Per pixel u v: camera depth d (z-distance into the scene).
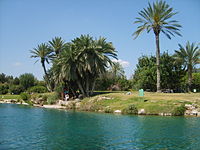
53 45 70.88
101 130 19.75
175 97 35.91
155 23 45.91
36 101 54.31
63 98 48.44
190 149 14.16
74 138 16.94
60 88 50.19
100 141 16.06
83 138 16.92
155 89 56.75
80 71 46.41
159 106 30.83
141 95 39.22
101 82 73.12
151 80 54.16
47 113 33.16
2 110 38.38
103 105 36.81
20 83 102.56
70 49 47.00
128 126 21.48
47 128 20.88
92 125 22.22
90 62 46.53
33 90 75.00
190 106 30.06
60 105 44.75
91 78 50.44
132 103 34.25
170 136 17.42
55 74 51.09
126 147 14.59
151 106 31.19
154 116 28.52
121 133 18.53
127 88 77.12
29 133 18.73
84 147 14.60
